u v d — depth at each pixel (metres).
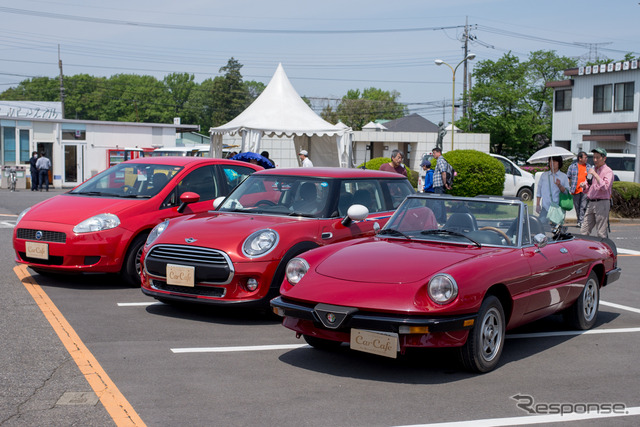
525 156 56.25
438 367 5.25
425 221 6.05
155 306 7.20
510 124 54.06
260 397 4.41
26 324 6.21
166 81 116.50
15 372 4.81
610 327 6.82
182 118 113.62
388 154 49.66
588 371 5.20
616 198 19.56
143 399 4.31
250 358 5.37
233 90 99.75
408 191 8.42
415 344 4.68
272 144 31.39
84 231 7.80
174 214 8.48
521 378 4.99
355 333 4.80
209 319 6.70
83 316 6.62
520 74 56.81
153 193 8.54
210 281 6.42
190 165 9.02
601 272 6.93
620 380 4.98
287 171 7.85
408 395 4.53
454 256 5.22
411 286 4.80
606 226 11.59
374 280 4.96
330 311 4.82
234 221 6.95
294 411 4.16
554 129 41.38
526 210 5.91
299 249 6.67
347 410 4.20
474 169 21.17
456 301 4.71
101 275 9.09
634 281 9.61
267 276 6.42
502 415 4.18
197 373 4.91
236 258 6.36
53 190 31.89
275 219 7.05
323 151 21.28
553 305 5.97
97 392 4.42
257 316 6.89
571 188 14.67
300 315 5.00
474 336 4.90
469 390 4.67
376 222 7.63
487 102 55.41
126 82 112.94
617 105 37.12
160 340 5.82
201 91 115.94
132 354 5.36
